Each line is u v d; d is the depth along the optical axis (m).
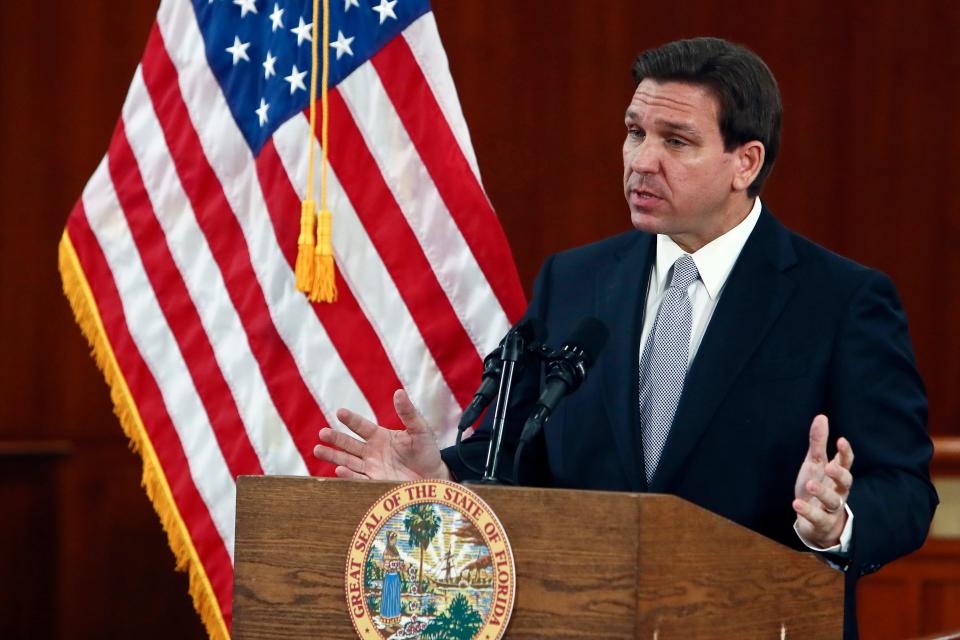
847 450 6.71
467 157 13.24
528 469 9.19
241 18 13.83
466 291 13.00
